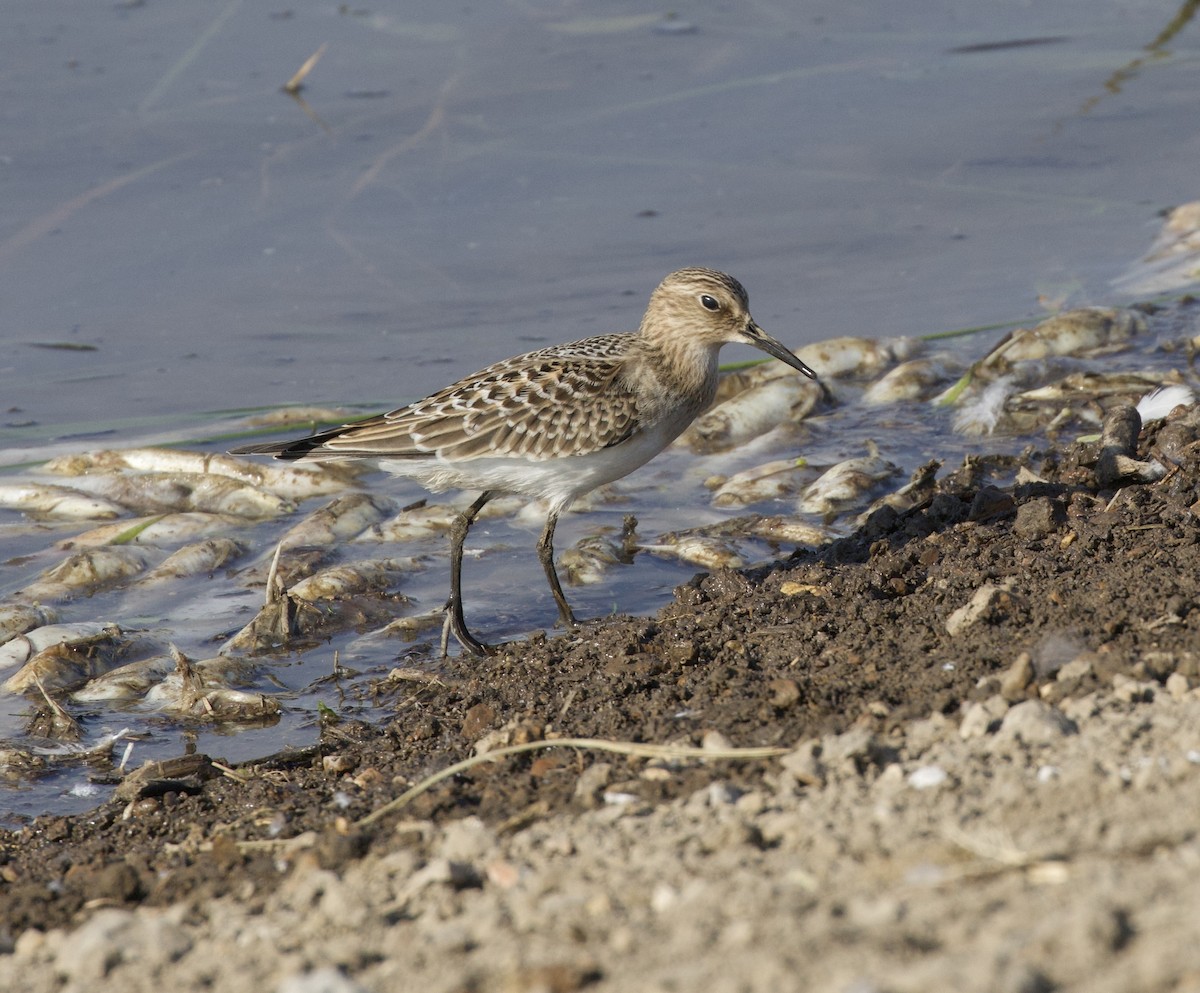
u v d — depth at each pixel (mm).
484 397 11258
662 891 6230
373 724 10250
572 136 22031
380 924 6527
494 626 11969
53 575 13070
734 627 9898
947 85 23500
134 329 17781
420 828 7609
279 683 11203
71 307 18172
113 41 24516
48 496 14648
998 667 8484
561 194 20578
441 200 20391
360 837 7559
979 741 7418
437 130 22016
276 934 6578
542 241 19406
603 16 26062
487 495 11578
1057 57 24328
